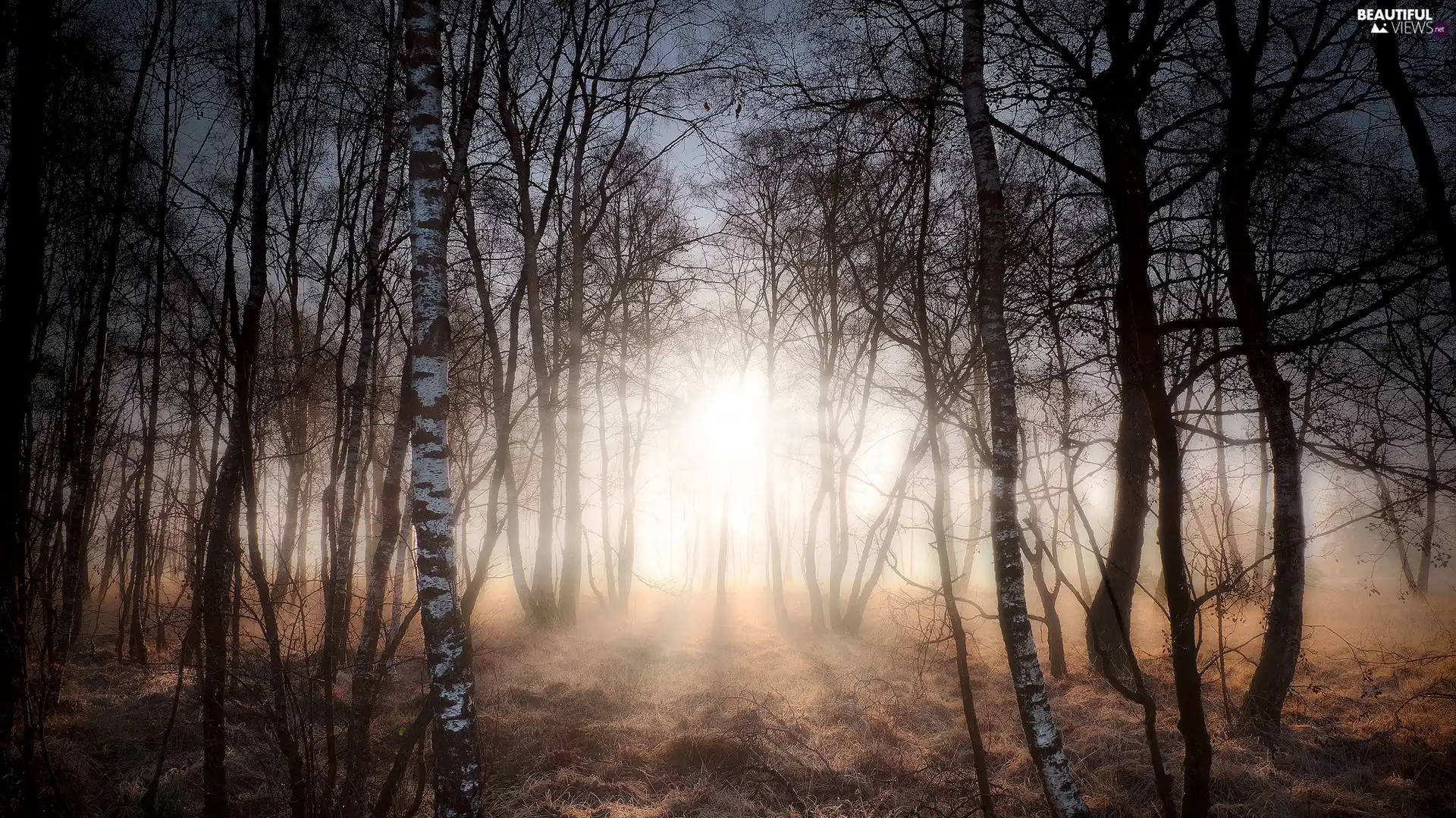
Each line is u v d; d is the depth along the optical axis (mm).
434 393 4574
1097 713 8898
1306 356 6844
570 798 6977
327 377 7992
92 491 11250
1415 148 5734
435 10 4805
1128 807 6336
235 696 7043
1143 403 10453
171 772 6652
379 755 7270
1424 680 9281
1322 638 13062
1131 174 5426
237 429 4992
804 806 6633
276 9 5566
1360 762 7355
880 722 8531
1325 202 7305
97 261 7000
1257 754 7449
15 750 6305
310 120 7359
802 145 6773
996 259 4969
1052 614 10820
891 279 7809
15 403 4926
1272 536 8414
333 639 5457
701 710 9117
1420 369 6211
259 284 5336
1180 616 4992
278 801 5980
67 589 8453
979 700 9406
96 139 7004
